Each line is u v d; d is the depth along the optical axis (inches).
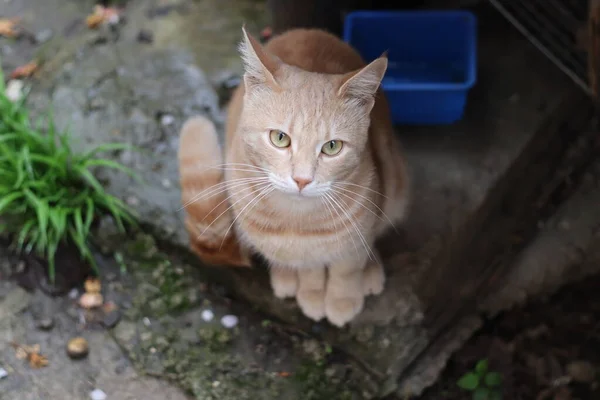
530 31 59.4
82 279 54.6
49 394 51.5
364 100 45.6
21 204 54.4
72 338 53.0
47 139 55.1
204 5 62.1
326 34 52.2
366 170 47.5
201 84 58.5
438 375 53.7
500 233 56.9
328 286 51.3
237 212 48.8
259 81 45.5
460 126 56.6
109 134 56.7
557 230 57.6
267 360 52.5
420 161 55.3
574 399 54.7
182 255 54.2
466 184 54.5
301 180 45.1
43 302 53.9
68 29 61.5
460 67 58.8
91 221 54.7
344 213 47.5
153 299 53.9
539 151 57.7
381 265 52.0
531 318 57.0
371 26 58.0
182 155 50.4
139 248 54.6
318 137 45.1
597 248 57.2
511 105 57.3
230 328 53.2
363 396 51.9
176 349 52.7
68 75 59.1
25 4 62.7
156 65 59.2
